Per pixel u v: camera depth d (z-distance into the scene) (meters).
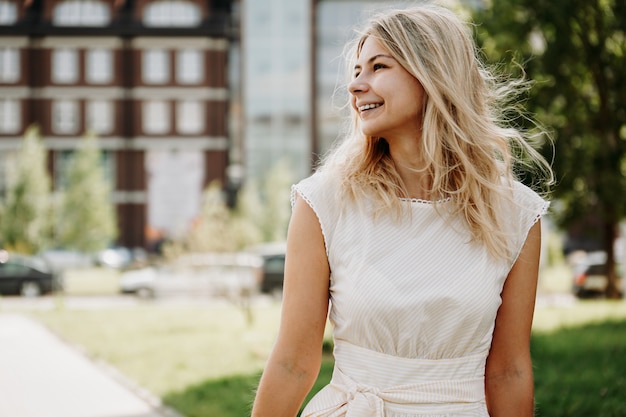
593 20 14.49
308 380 1.84
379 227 1.82
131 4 48.69
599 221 18.16
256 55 49.72
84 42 48.34
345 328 1.81
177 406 7.06
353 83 1.90
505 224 1.91
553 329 11.95
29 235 38.06
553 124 14.83
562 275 31.17
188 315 16.77
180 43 48.56
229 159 49.59
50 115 48.53
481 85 1.97
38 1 48.59
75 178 41.09
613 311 15.00
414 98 1.87
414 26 1.87
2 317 16.53
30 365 9.98
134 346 11.48
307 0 49.50
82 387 8.40
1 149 48.28
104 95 48.56
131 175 48.81
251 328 13.95
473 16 14.09
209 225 15.90
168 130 48.81
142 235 48.66
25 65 48.31
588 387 7.02
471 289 1.79
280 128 49.66
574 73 14.78
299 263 1.84
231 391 7.59
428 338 1.77
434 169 1.89
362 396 1.77
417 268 1.79
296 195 1.89
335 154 1.98
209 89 48.66
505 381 1.94
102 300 23.94
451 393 1.79
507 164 1.97
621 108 14.71
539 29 14.45
